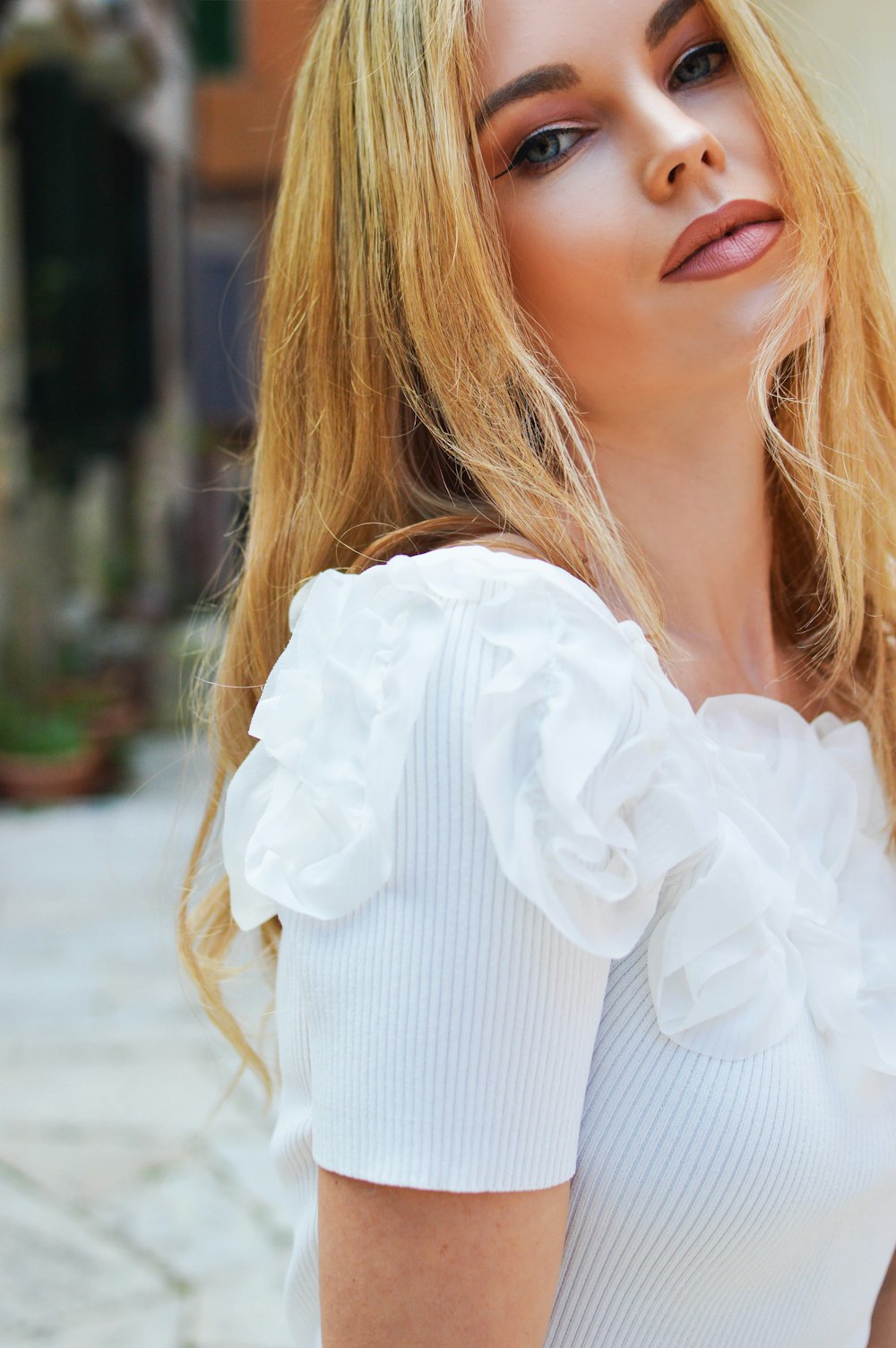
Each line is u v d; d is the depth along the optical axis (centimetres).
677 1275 69
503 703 60
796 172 80
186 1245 266
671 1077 67
